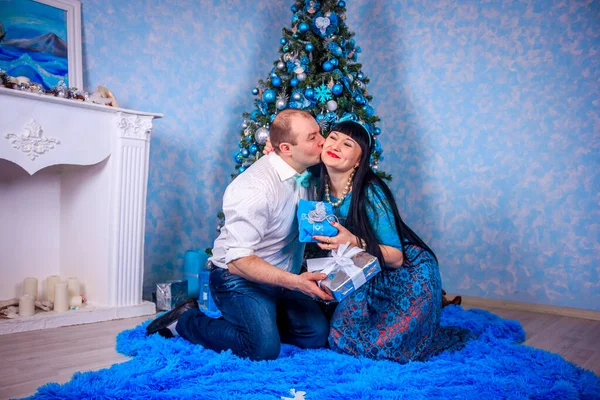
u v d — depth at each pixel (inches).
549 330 91.1
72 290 94.3
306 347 69.4
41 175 101.9
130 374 54.5
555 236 111.1
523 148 116.1
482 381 54.9
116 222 93.3
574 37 109.8
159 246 121.8
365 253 59.5
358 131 64.6
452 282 126.3
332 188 67.6
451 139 127.5
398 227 64.4
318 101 98.7
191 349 66.1
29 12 98.3
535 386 54.1
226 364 58.9
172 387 52.9
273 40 150.1
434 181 130.0
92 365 62.1
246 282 64.2
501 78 119.8
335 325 67.3
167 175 123.6
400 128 136.6
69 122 86.8
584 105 108.0
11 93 79.3
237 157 105.4
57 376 57.6
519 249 116.0
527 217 115.1
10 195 97.6
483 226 121.7
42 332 81.3
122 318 93.2
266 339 61.5
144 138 96.3
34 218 100.8
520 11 117.6
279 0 152.2
